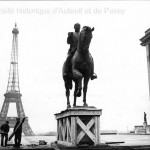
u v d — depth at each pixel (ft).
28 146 67.72
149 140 101.19
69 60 58.85
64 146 53.16
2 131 77.97
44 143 76.18
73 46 58.90
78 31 60.29
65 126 57.36
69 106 62.49
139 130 246.68
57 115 65.16
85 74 55.88
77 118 51.93
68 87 63.36
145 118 241.14
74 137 51.11
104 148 49.32
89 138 53.62
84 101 57.26
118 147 53.67
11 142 97.60
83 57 54.39
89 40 52.95
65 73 60.03
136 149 55.77
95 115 52.70
